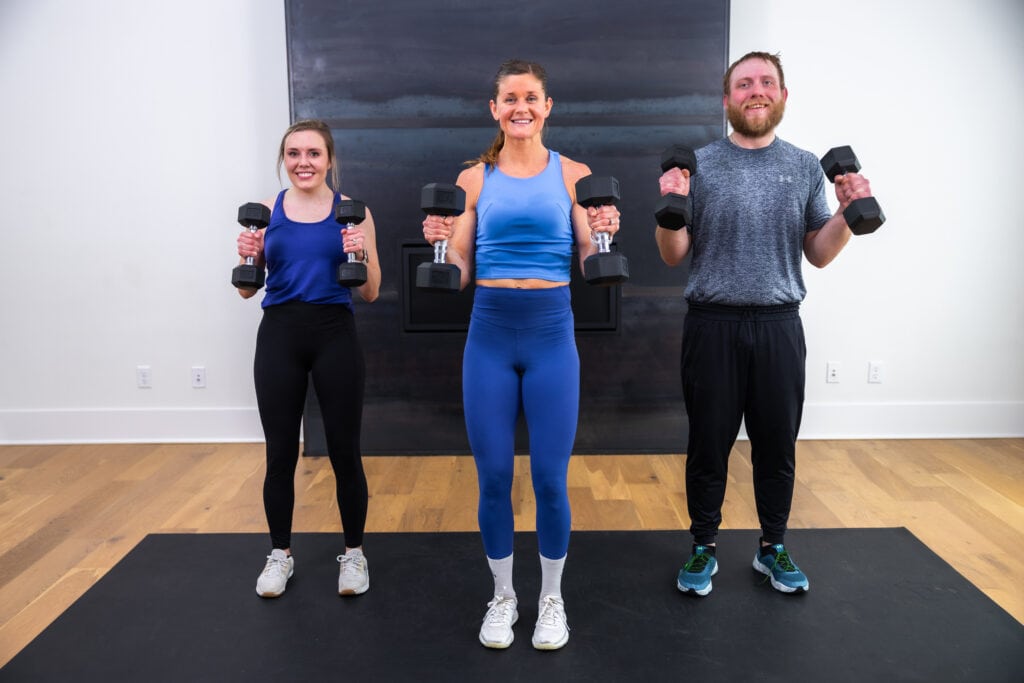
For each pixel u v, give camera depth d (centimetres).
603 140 333
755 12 346
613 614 209
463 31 328
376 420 351
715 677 180
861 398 371
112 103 353
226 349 369
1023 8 345
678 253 212
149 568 238
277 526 220
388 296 342
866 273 362
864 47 349
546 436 185
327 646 195
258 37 349
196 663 188
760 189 201
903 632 198
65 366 370
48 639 198
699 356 210
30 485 314
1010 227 360
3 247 362
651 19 327
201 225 361
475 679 180
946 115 353
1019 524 269
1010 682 176
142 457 350
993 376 370
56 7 347
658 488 308
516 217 182
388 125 333
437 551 250
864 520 272
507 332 186
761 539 229
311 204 218
